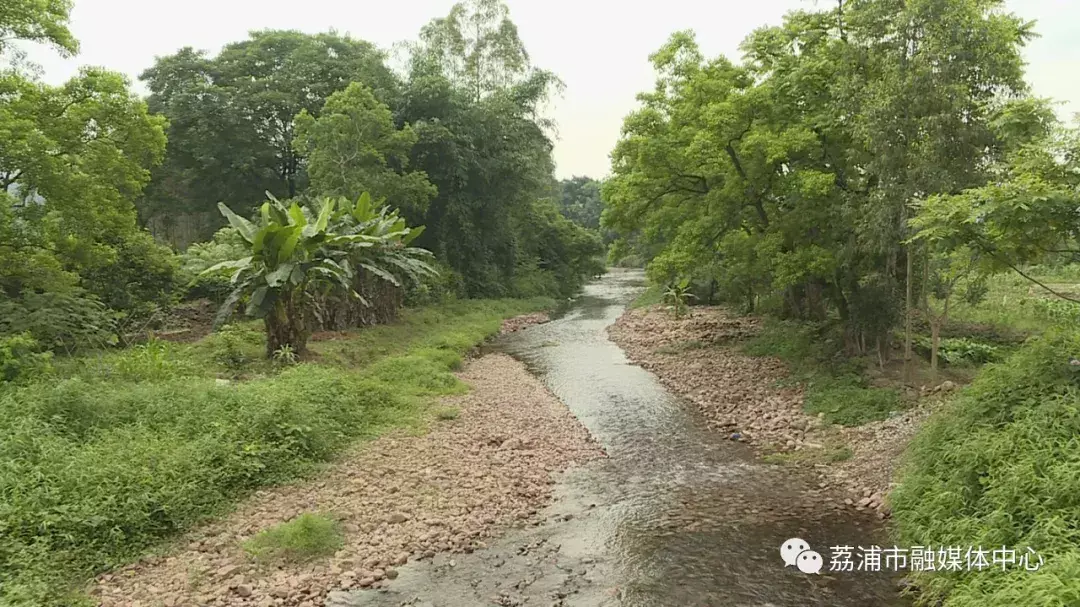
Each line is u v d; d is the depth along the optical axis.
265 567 6.68
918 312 13.70
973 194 7.77
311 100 30.55
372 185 23.55
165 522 7.26
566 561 7.08
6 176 11.95
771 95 14.62
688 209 17.64
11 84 11.76
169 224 34.91
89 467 7.31
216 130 30.06
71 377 10.02
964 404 7.90
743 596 6.27
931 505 6.76
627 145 16.89
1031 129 8.71
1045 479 5.94
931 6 10.34
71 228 12.45
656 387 15.66
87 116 12.61
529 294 36.53
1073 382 7.20
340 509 8.02
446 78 30.52
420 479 9.12
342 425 10.68
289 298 14.24
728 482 9.43
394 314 22.00
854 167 13.55
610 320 29.55
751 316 23.89
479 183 31.88
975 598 5.27
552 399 14.31
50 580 5.98
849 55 12.02
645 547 7.39
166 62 30.92
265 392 10.25
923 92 10.38
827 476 9.47
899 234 11.32
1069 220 7.29
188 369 12.16
